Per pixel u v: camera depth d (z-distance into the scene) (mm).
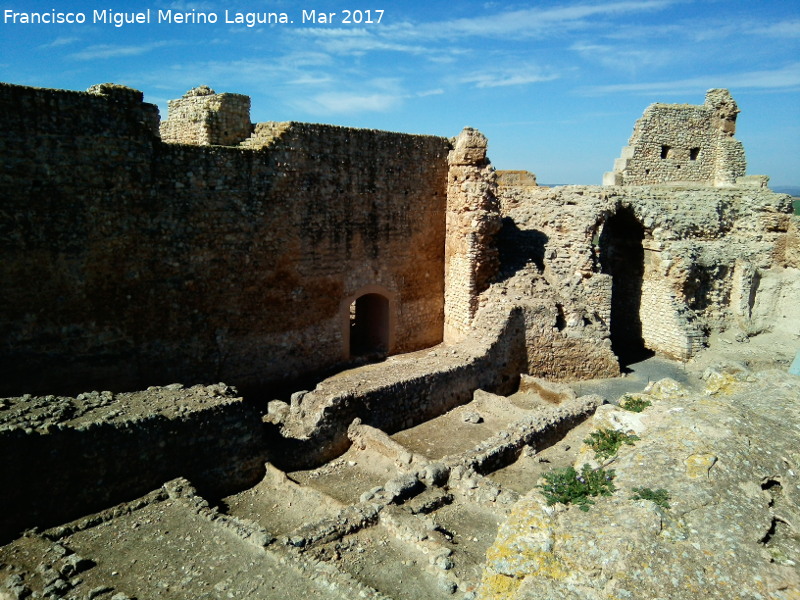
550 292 19469
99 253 12781
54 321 12383
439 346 20734
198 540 8922
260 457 11688
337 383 14180
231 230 14875
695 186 28297
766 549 5930
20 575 7750
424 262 19906
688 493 6520
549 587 5578
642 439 7785
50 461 8938
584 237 20672
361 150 17297
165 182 13539
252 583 7953
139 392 11469
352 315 24906
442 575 8547
